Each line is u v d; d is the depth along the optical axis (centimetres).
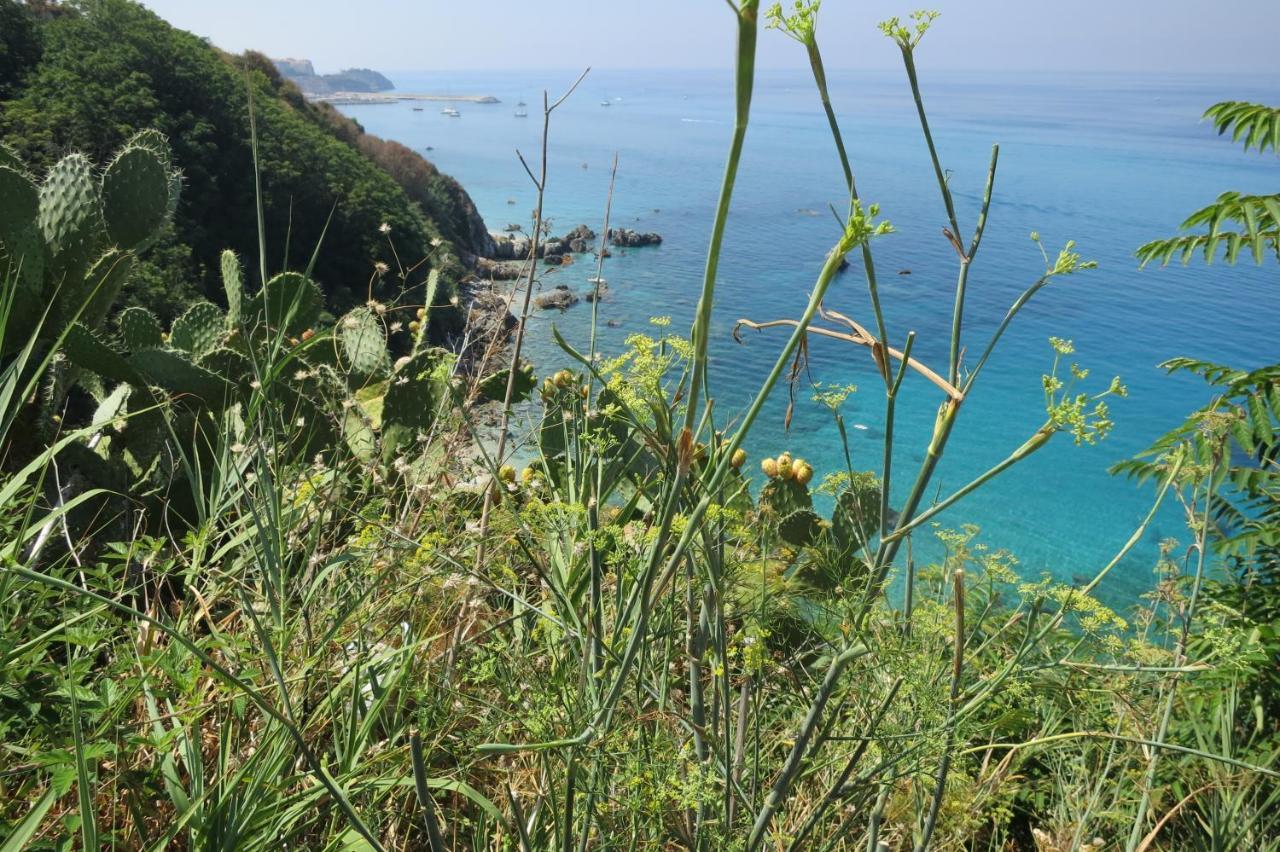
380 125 19438
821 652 166
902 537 123
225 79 3859
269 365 172
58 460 248
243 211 2609
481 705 139
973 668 137
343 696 144
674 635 145
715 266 78
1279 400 300
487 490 159
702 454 128
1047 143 15838
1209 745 206
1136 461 323
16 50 3578
